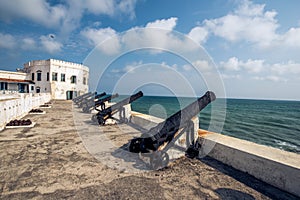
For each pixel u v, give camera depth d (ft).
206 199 7.50
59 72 91.35
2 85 79.77
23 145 14.67
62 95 92.63
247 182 8.82
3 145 14.56
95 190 8.07
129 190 8.11
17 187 8.19
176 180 9.09
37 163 11.02
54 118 29.66
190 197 7.63
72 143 15.52
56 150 13.58
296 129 66.33
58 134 18.72
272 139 50.62
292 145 44.19
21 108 30.12
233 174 9.69
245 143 11.26
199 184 8.70
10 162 11.07
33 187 8.22
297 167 7.53
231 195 7.75
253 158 9.32
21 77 90.53
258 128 67.00
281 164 8.05
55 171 9.96
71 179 9.07
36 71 91.20
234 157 10.38
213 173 9.82
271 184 8.47
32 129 20.92
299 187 7.46
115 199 7.40
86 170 10.16
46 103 60.03
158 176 9.53
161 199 7.48
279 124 78.64
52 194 7.68
